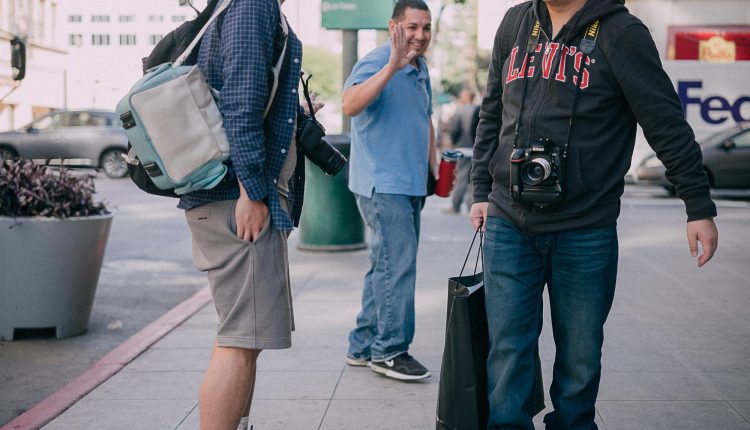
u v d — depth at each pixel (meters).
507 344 3.10
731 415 4.05
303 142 3.21
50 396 4.41
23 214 5.61
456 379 3.19
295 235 10.95
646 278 7.61
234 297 3.01
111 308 6.93
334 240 9.19
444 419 3.23
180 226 12.46
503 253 3.08
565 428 3.12
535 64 2.98
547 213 2.96
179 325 6.05
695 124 17.81
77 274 5.76
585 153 2.90
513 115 3.04
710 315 6.15
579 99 2.88
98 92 62.72
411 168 4.60
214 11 3.07
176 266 9.16
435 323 5.97
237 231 2.95
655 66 2.83
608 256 2.97
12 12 40.03
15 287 5.63
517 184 2.92
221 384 3.00
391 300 4.60
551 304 3.12
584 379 3.06
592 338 3.03
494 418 3.14
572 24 2.89
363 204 4.71
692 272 7.91
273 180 3.02
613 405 4.19
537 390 3.39
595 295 3.00
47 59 42.91
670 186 16.56
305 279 7.73
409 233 4.61
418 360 5.04
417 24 4.63
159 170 2.85
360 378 4.70
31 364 5.22
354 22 9.77
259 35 2.89
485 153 3.34
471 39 47.09
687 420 3.98
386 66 4.38
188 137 2.84
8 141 22.44
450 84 51.38
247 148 2.83
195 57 3.04
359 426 3.95
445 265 8.45
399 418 4.05
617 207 2.97
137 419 4.07
